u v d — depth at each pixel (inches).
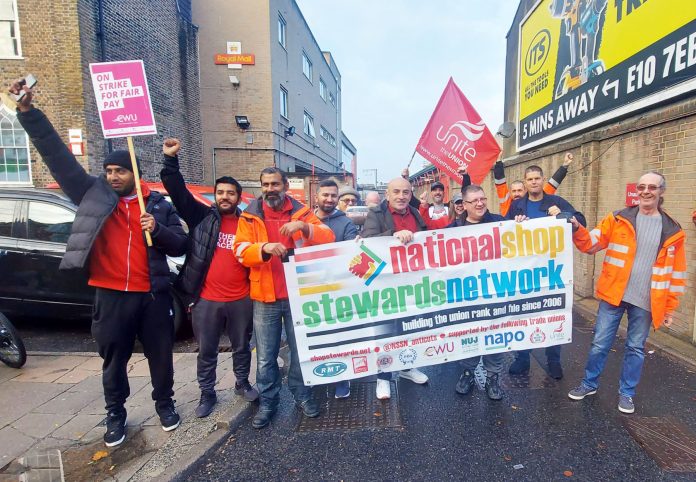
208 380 127.6
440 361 130.9
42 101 344.8
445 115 197.2
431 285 128.4
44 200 199.9
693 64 169.5
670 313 122.0
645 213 123.3
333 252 121.3
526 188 155.7
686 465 102.7
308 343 122.6
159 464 105.4
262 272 118.6
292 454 111.7
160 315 117.0
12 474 102.0
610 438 114.3
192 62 555.5
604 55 241.9
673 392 137.6
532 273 133.5
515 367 154.4
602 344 130.1
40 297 198.1
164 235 113.6
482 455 108.7
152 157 462.6
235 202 126.3
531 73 365.1
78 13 341.7
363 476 102.3
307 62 950.4
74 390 143.4
